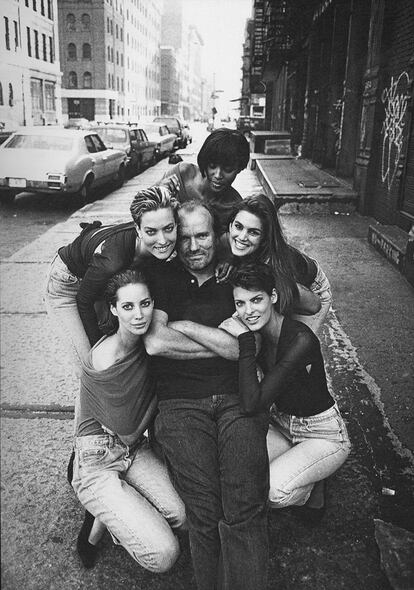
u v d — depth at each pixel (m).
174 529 2.23
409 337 4.61
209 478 2.08
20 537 2.41
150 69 79.00
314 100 18.44
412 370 4.02
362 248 7.56
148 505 2.14
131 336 2.17
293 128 22.84
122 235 2.34
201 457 2.10
